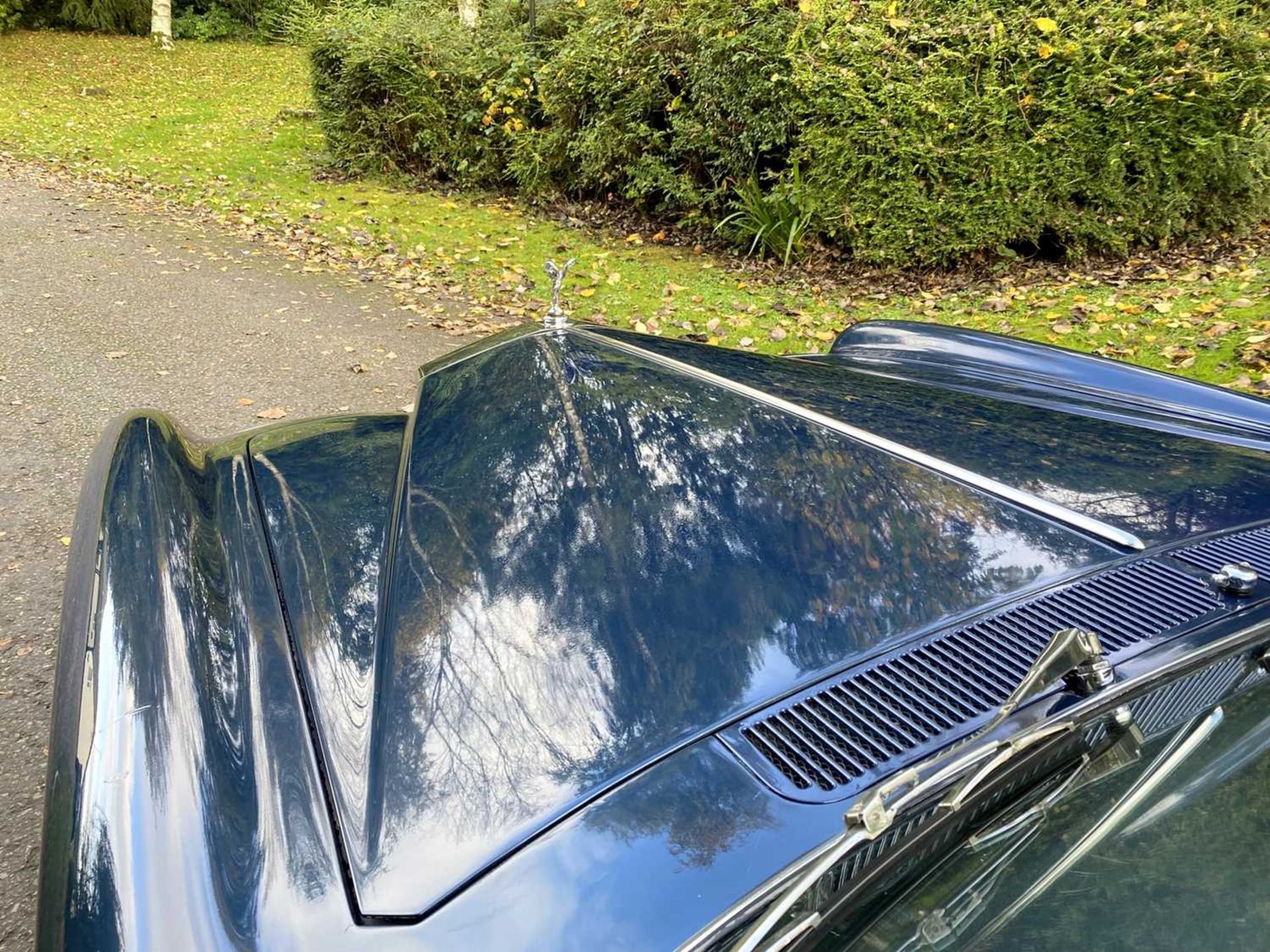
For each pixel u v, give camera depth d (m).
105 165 9.46
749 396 1.91
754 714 1.07
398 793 1.04
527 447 1.72
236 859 0.99
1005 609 1.21
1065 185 6.33
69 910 0.96
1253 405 2.28
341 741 1.14
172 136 11.16
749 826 0.95
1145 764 1.00
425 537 1.51
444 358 2.48
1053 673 0.94
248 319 5.39
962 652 1.13
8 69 15.54
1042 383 2.52
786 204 6.82
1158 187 6.50
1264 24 6.33
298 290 6.03
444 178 9.41
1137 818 0.95
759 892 0.87
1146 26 6.02
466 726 1.11
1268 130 6.44
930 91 6.11
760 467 1.57
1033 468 1.61
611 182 8.23
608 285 6.46
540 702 1.12
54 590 2.75
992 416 1.94
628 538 1.39
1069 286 6.23
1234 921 0.87
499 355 2.27
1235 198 6.98
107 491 1.65
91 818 1.03
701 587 1.27
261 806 1.06
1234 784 0.99
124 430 1.92
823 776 0.99
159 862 0.97
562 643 1.20
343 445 2.06
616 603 1.26
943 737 1.01
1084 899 0.88
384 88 8.92
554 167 8.45
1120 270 6.55
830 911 0.86
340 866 0.98
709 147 7.18
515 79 8.51
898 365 2.71
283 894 0.95
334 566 1.51
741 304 6.05
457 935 0.89
